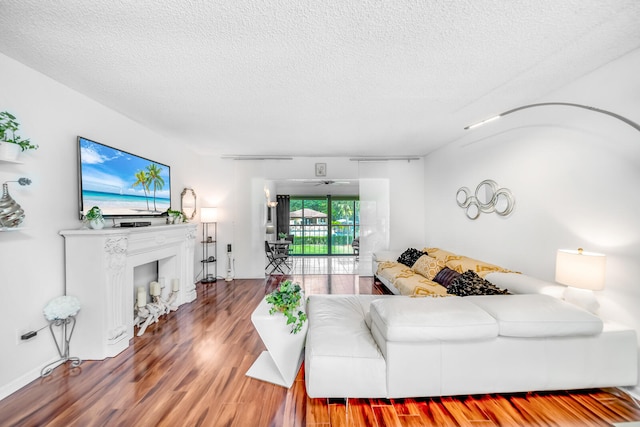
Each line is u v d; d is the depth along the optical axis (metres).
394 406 1.80
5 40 1.74
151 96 2.59
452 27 1.63
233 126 3.52
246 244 5.43
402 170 5.59
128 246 2.75
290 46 1.82
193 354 2.46
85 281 2.35
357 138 4.15
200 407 1.79
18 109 1.99
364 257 5.62
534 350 1.82
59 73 2.16
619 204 1.99
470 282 2.66
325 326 2.07
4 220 1.77
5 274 1.90
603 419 1.69
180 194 4.46
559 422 1.67
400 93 2.55
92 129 2.66
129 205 3.09
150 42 1.77
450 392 1.79
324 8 1.47
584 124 2.23
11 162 1.84
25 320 2.02
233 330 2.98
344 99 2.68
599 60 2.00
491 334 1.76
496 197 3.29
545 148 2.61
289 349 2.04
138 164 3.26
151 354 2.46
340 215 10.05
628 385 1.85
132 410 1.76
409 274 4.04
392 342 1.75
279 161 5.48
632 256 1.92
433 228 5.17
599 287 1.88
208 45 1.80
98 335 2.35
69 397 1.88
